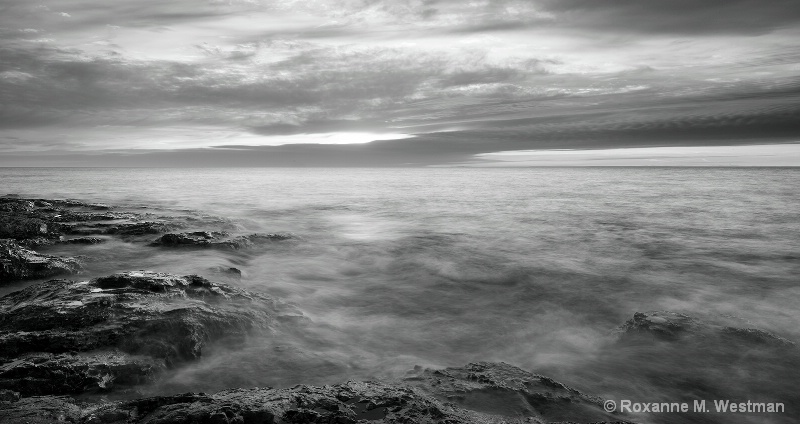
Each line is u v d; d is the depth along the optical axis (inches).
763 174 5359.3
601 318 548.4
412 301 606.9
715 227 1174.3
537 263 805.2
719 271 752.3
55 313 389.1
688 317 467.5
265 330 438.3
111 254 755.4
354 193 2417.6
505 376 321.7
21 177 5354.3
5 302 459.2
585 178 4471.0
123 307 408.2
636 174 5787.4
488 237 1043.9
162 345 367.2
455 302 604.4
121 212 1304.1
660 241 999.0
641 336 443.8
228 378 356.5
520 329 507.2
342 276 730.2
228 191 2598.4
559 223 1251.8
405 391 281.0
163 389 334.0
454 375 326.0
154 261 722.2
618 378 375.2
